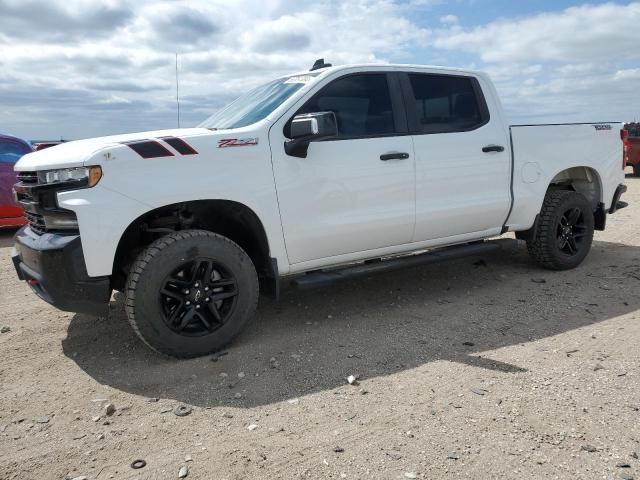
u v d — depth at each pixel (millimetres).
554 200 5543
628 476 2342
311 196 4051
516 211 5258
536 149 5336
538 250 5598
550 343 3844
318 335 4137
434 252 4895
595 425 2750
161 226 3988
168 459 2596
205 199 3668
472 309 4645
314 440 2719
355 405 3061
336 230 4184
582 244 5828
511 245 5234
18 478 2482
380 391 3219
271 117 3973
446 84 4832
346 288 5324
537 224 5512
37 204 3484
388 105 4469
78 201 3342
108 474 2494
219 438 2770
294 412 3008
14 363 3760
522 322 4293
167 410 3070
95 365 3699
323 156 4082
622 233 7820
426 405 3025
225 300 3875
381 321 4418
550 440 2635
